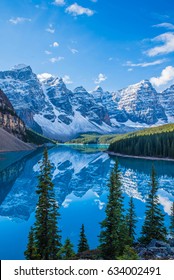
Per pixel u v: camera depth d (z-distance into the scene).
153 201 39.44
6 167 149.12
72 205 74.88
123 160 198.38
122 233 30.48
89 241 48.06
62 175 135.12
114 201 30.75
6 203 78.94
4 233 52.94
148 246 31.05
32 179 116.75
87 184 110.44
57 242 32.84
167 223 57.09
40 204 32.78
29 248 31.73
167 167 159.25
